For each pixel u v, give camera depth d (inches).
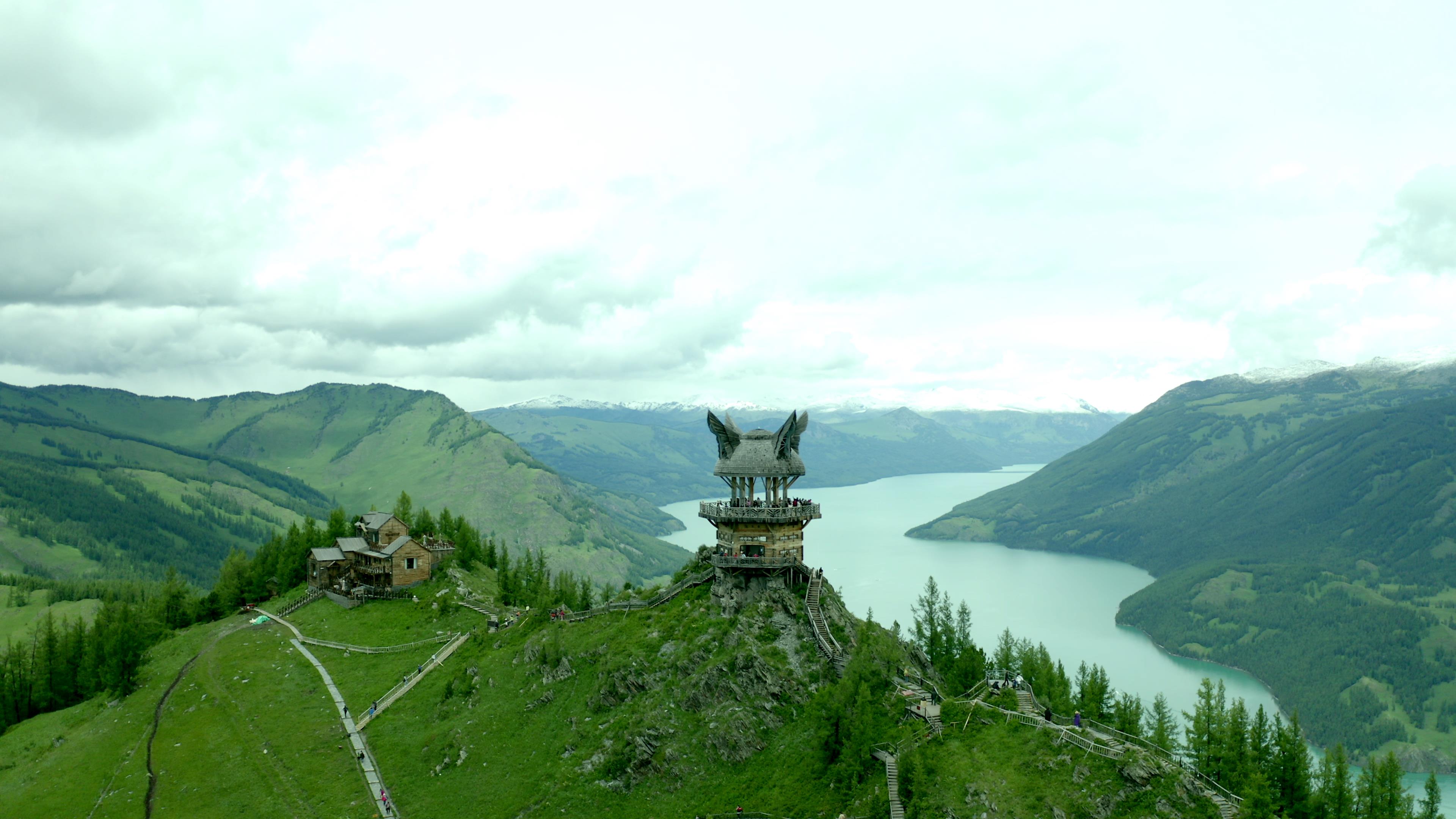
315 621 7214.6
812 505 5014.8
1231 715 3784.5
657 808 3978.8
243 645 6776.6
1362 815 4030.5
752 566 4874.5
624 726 4355.3
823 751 3895.2
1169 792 3085.6
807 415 5024.6
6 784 5378.9
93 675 6825.8
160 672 6604.3
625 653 4758.9
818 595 4788.4
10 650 7765.8
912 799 3400.6
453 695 5226.4
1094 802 3125.0
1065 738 3395.7
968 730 3636.8
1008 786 3289.9
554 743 4485.7
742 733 4197.8
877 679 4072.3
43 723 6368.1
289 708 5536.4
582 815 3996.1
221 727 5403.5
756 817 3745.1
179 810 4589.1
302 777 4731.8
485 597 7219.5
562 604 6309.1
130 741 5526.6
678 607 5118.1
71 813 4788.4
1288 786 3818.9
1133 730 4296.3
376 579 7790.4
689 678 4498.0
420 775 4601.4
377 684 5743.1
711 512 4992.6
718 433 5187.0
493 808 4158.5
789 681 4392.2
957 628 5585.6
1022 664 5305.1
